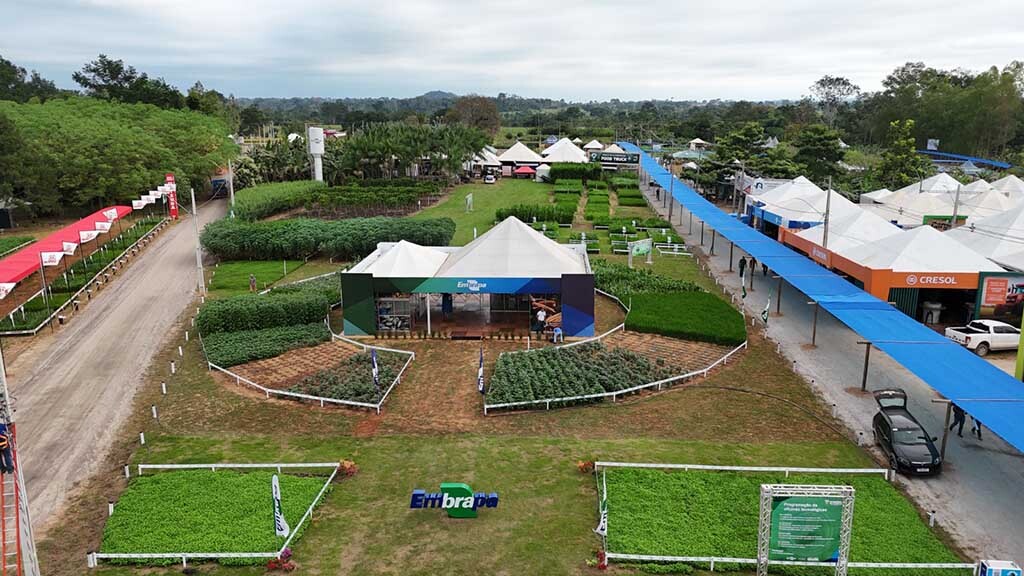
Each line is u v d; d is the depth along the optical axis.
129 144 85.62
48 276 56.84
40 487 25.86
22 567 19.78
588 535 22.27
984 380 27.30
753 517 23.11
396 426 30.62
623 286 52.00
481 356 33.75
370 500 24.56
